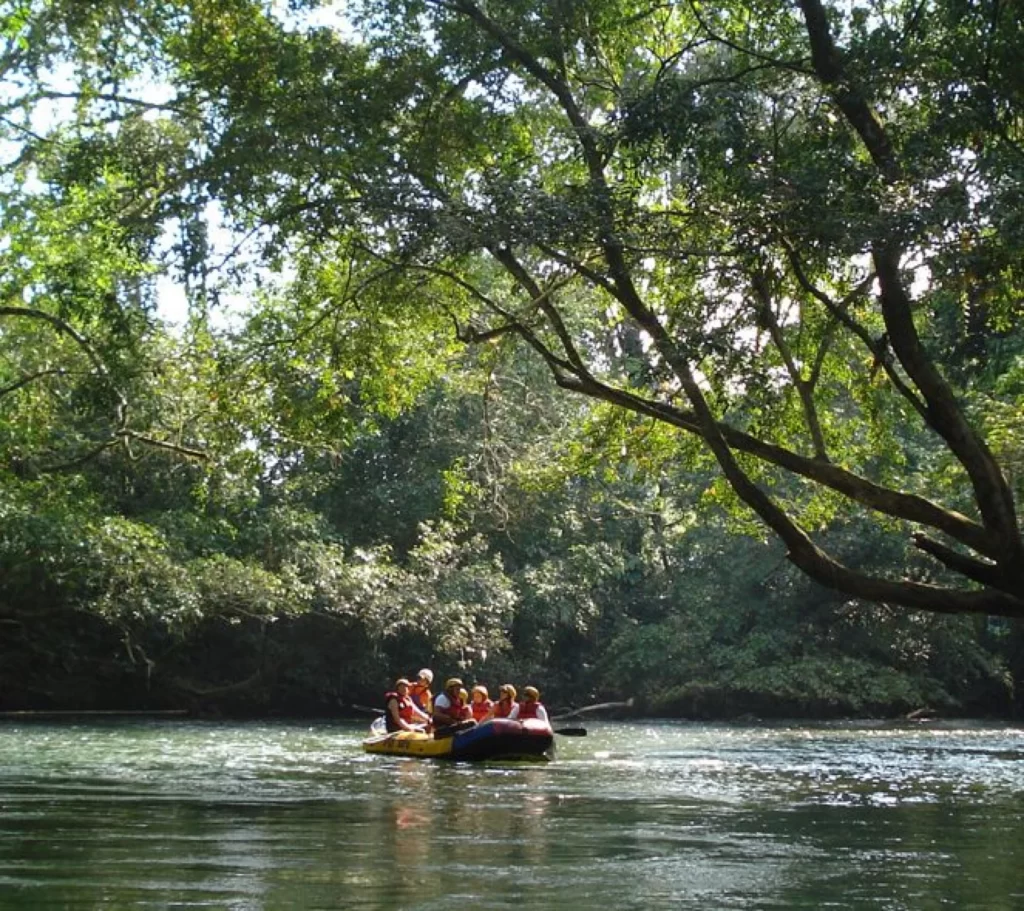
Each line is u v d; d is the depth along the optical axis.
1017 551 14.18
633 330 37.94
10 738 25.19
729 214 13.70
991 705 43.75
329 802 14.06
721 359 14.63
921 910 7.97
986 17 14.08
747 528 20.53
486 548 38.72
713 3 17.19
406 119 17.56
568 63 17.89
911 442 35.56
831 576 14.31
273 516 34.06
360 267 18.52
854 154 15.40
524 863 9.57
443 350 20.33
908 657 41.19
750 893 8.47
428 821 12.32
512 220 14.12
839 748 25.66
